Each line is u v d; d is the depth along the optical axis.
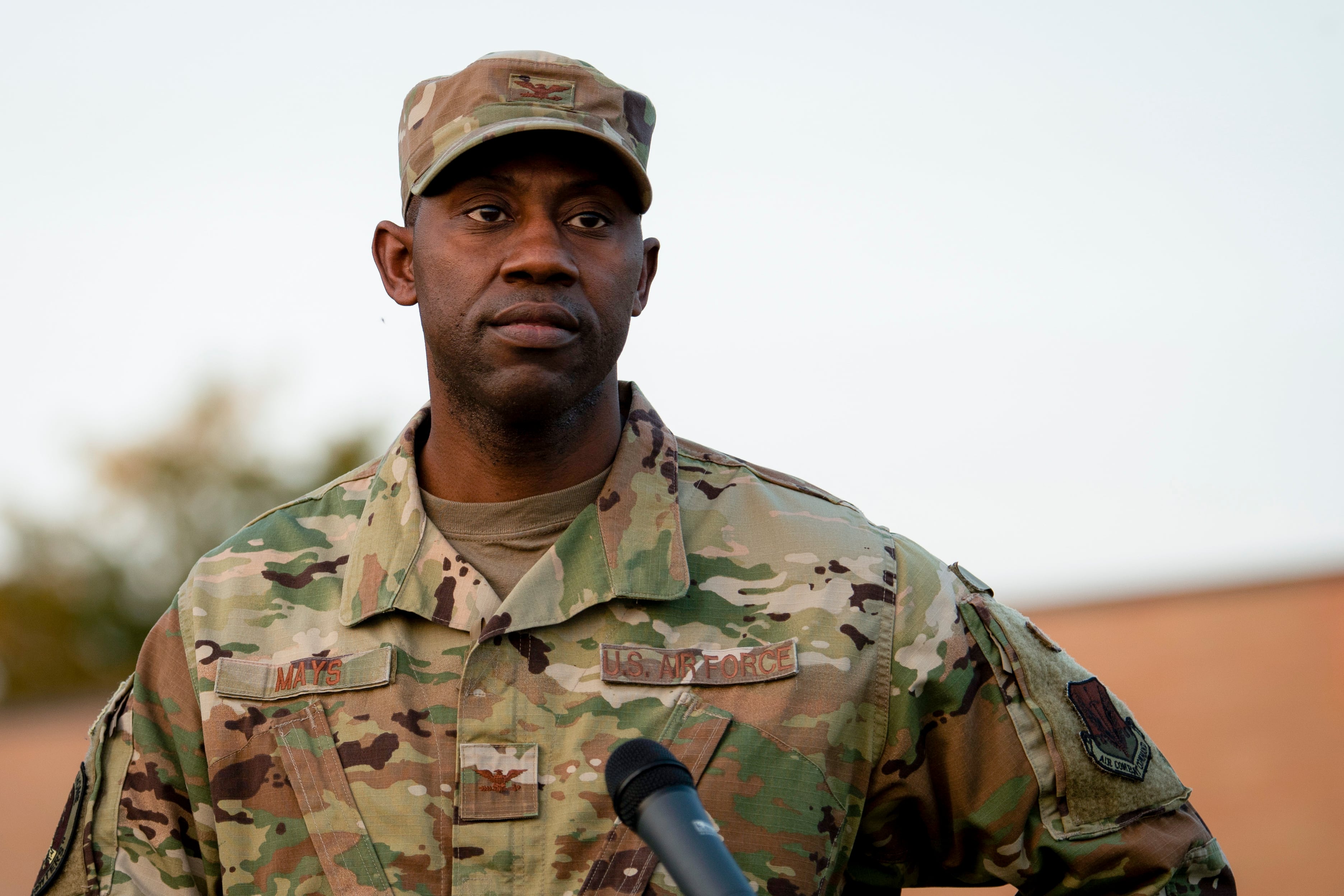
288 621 4.30
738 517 4.52
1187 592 42.06
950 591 4.41
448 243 4.22
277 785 4.05
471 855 3.86
